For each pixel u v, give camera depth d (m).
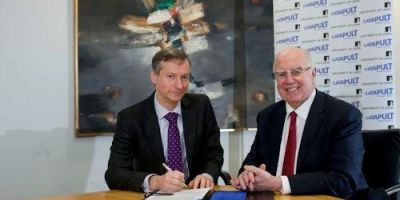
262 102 3.14
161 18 2.94
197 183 1.81
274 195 1.60
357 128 1.82
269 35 3.15
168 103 2.07
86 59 2.76
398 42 3.03
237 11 3.11
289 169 1.93
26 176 2.67
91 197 1.65
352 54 2.82
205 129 2.22
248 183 1.66
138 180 1.77
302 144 1.88
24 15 2.65
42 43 2.69
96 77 2.78
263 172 1.64
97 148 2.84
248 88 3.14
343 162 1.72
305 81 1.93
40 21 2.69
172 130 2.10
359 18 2.79
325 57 2.89
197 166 2.17
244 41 3.13
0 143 2.60
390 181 2.05
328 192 1.64
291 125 1.99
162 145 2.06
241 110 3.13
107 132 2.81
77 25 2.74
